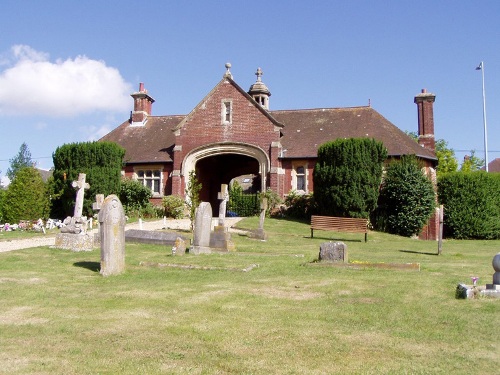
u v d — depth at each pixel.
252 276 10.89
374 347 5.91
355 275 11.04
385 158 28.53
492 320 7.04
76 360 5.43
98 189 30.06
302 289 9.34
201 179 37.06
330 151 28.25
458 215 29.77
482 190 29.77
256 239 21.20
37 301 8.34
